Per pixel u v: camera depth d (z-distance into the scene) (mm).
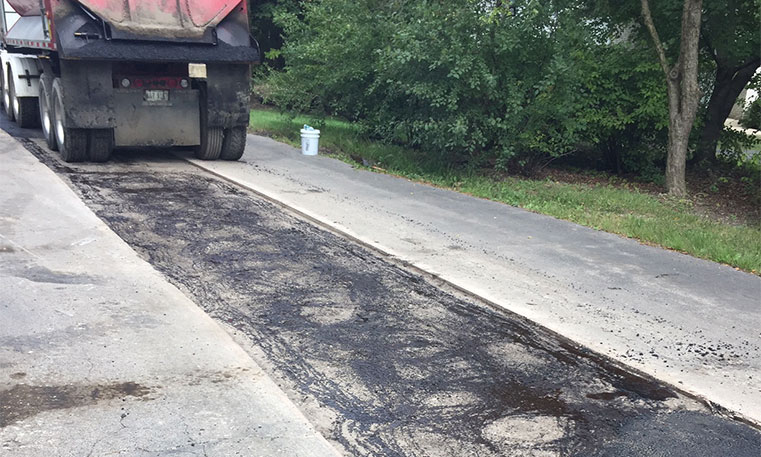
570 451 3980
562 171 16188
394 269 7375
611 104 15188
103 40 11047
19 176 10156
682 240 9117
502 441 4059
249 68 12508
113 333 5086
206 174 11906
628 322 6113
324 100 18234
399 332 5664
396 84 13883
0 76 17062
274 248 7805
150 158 13070
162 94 12156
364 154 15430
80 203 8938
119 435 3758
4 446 3578
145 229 8133
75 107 11273
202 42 11750
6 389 4160
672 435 4234
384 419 4242
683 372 5133
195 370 4609
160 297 5914
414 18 14398
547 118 14344
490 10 13406
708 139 16422
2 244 6977
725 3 14195
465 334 5715
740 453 4059
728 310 6574
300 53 17984
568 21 13586
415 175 13344
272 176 12016
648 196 13352
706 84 16422
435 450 3914
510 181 13773
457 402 4523
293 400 4418
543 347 5539
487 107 13875
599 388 4863
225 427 3926
